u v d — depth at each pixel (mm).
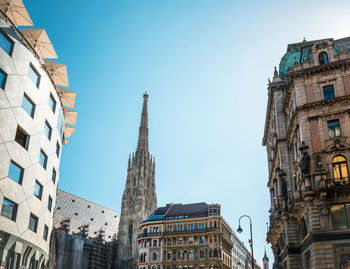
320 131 37250
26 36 45281
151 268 101625
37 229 40469
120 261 143500
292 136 44156
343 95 37406
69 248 123562
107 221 163375
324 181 34406
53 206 48375
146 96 187250
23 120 37156
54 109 46969
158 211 117188
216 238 98750
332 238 32750
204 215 104688
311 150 36938
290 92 43656
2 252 33031
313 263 33594
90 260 133625
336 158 35812
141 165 162500
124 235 148750
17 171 36062
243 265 149875
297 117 40219
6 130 33906
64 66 49000
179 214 108625
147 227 109562
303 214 38375
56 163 48750
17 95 36094
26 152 37500
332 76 38906
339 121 37031
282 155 46875
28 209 37656
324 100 37719
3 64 34312
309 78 39969
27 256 38344
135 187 158125
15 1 41938
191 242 101125
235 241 131875
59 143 50312
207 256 97312
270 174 60094
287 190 44625
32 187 38812
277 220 47531
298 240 41750
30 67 39500
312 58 40844
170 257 101062
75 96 54969
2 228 32344
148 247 105000
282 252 49188
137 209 150250
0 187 32469
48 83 43875
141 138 172750
